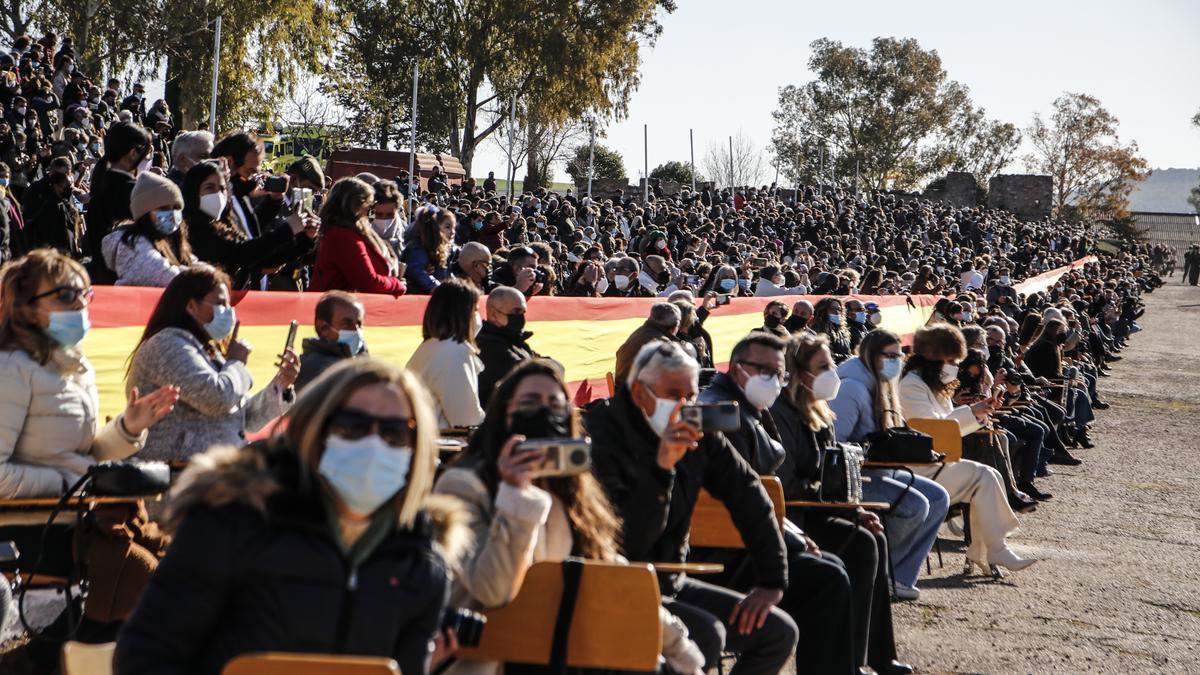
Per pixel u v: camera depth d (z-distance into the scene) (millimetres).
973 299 16562
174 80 38562
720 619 4496
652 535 4078
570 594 3305
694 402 4238
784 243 33906
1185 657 6656
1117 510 11586
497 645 3334
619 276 12570
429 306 5656
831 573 5086
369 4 53375
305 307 6727
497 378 6426
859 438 7012
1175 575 8852
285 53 39094
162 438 4480
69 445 4141
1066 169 103312
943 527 9867
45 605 4715
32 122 14734
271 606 2500
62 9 36344
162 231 5695
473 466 3445
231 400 4496
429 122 54719
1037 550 9391
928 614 7102
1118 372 27969
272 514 2508
